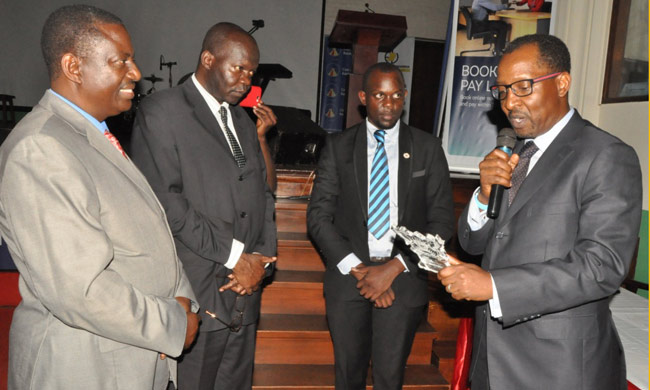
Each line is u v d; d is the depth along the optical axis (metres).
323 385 2.45
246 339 1.85
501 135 1.48
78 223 1.01
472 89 4.30
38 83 6.71
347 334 1.98
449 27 4.34
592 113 3.79
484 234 1.48
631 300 2.31
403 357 1.99
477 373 1.50
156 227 1.24
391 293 1.90
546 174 1.29
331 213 2.03
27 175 1.00
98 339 1.12
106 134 1.27
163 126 1.59
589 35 3.84
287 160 4.32
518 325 1.32
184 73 6.92
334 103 7.29
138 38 6.82
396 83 1.89
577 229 1.24
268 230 1.90
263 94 7.10
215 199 1.65
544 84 1.25
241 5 6.96
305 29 7.10
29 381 1.10
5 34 6.60
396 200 1.97
